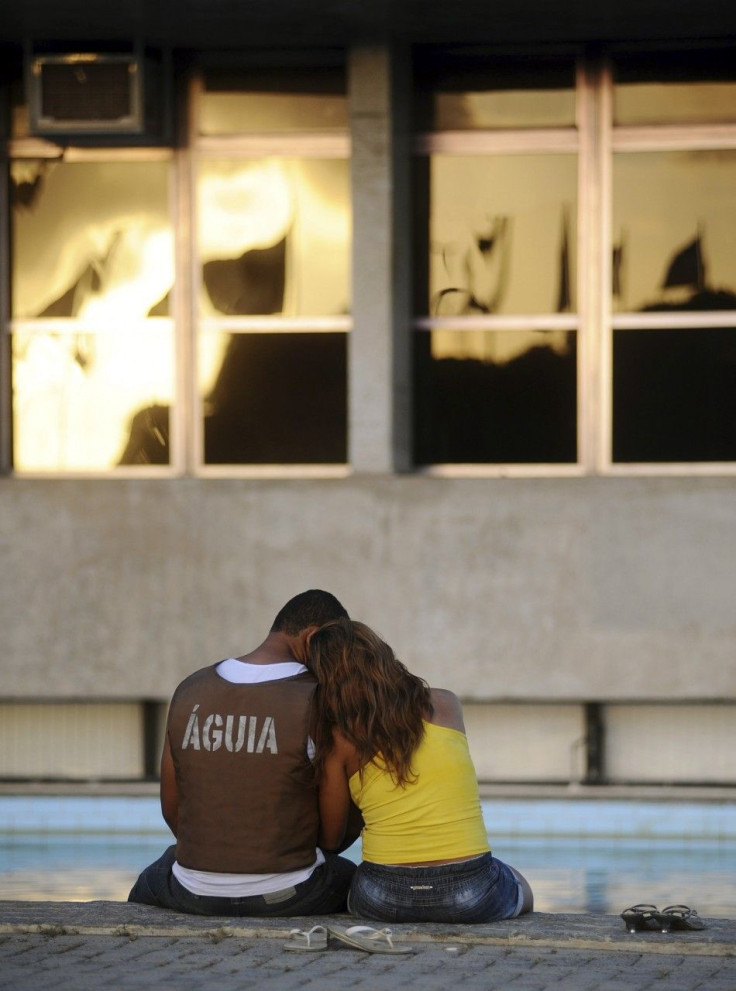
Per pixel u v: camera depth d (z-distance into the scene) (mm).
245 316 21891
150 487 21094
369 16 20188
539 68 21578
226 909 9711
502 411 21641
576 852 18203
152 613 21062
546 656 20469
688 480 20281
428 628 20656
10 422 22375
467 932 9070
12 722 21750
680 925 9359
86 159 22125
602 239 21453
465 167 21719
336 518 20812
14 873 16328
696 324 21344
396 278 21250
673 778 20734
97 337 22219
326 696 9625
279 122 21828
